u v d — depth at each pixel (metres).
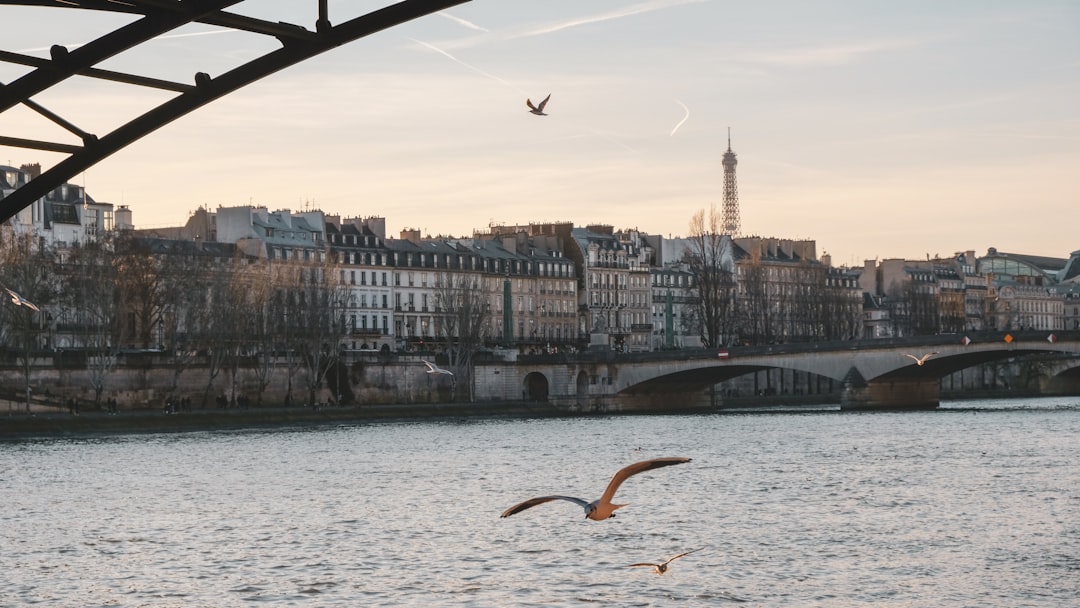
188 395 194.25
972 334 197.88
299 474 114.19
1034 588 61.28
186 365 190.12
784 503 90.06
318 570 67.31
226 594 61.66
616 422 192.00
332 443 150.25
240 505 92.94
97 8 27.61
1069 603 58.28
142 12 27.62
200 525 83.31
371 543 75.56
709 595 60.00
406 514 87.56
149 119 29.97
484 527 81.06
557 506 90.50
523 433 166.62
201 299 192.88
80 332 190.00
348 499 96.00
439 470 117.25
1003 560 67.75
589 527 80.31
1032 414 189.00
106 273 180.88
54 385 179.62
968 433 150.38
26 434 160.75
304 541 76.56
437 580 64.38
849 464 115.81
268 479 110.06
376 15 28.05
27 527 83.00
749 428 169.25
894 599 59.16
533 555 70.81
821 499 91.88
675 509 87.62
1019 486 97.56
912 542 73.25
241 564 69.38
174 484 106.31
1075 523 79.31
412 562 69.25
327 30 28.47
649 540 75.06
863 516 83.25
